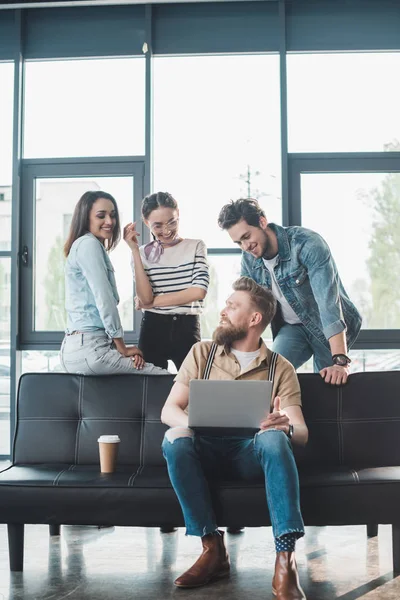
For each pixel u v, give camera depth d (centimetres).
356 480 251
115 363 321
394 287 484
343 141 493
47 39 506
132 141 500
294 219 488
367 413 294
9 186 507
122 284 488
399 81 496
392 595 235
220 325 283
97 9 504
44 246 502
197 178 499
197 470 247
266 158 498
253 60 504
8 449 495
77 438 299
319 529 335
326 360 360
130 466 289
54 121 506
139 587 247
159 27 504
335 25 496
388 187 489
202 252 365
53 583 252
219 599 232
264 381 250
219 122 502
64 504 253
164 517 251
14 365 491
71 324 328
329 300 332
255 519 248
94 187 502
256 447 246
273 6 497
